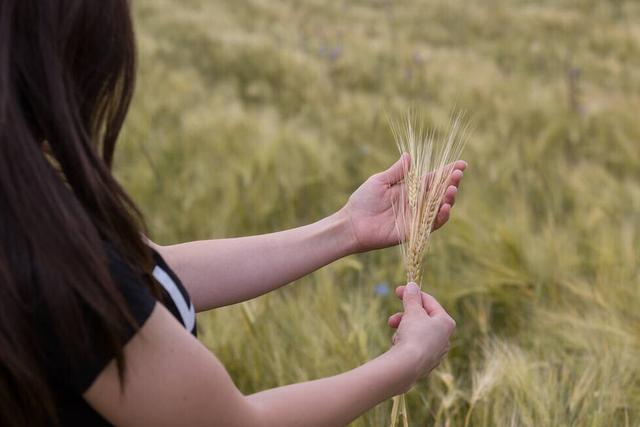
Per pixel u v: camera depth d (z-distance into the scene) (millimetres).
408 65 6691
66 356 673
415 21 10586
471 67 7160
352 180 3627
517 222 2570
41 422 713
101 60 725
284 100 5633
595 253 2469
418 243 971
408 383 871
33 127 708
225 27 8594
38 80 688
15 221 665
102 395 696
